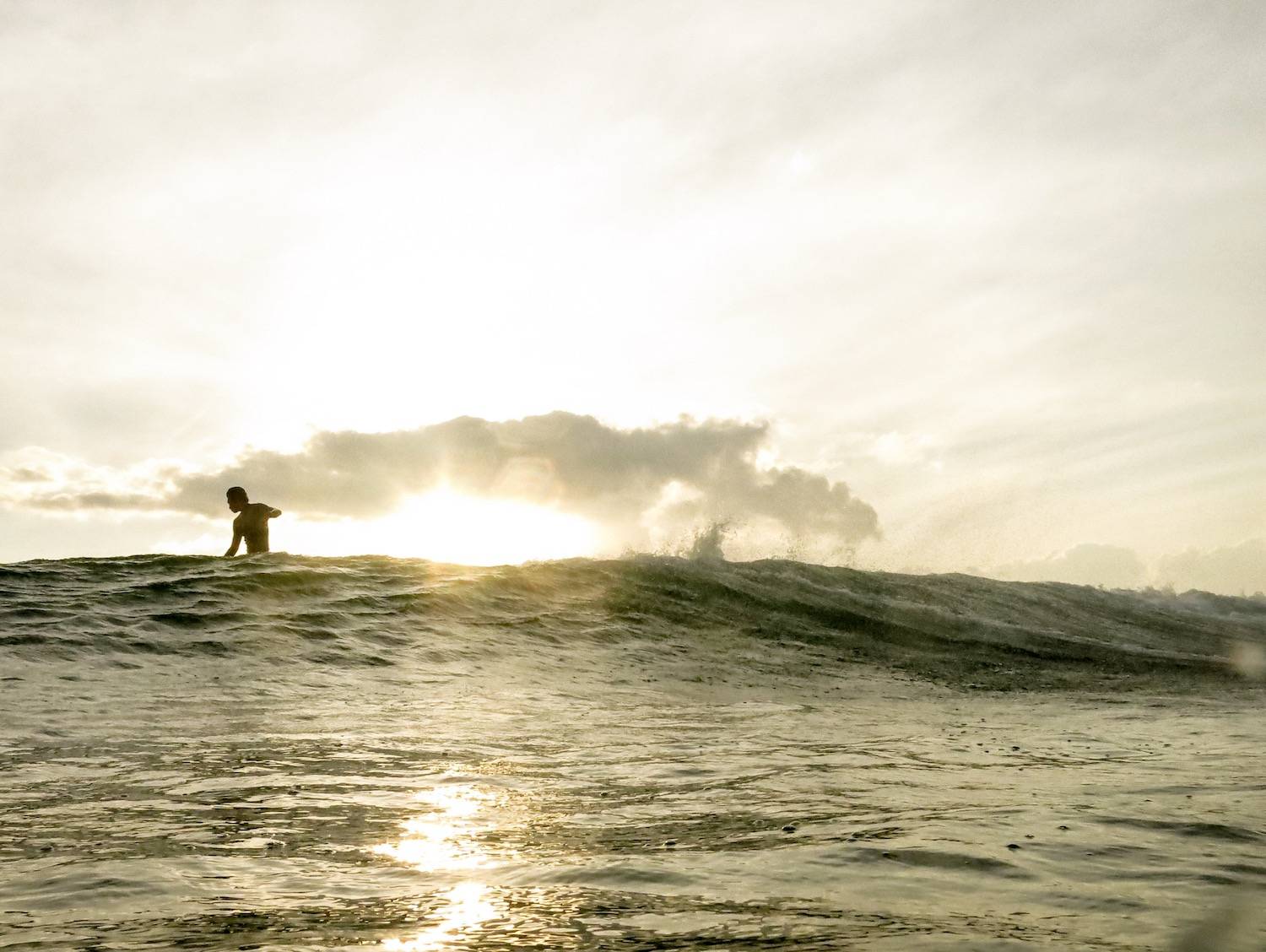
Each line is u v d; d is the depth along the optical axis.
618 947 1.70
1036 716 7.54
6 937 1.80
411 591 11.62
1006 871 2.29
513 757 4.45
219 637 8.72
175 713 5.66
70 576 11.06
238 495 13.41
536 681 8.35
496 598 12.04
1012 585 19.91
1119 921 1.87
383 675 7.96
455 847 2.62
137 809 3.12
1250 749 5.17
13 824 2.90
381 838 2.72
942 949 1.68
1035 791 3.62
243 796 3.36
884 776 4.03
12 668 7.03
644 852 2.53
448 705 6.62
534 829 2.86
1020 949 1.68
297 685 7.15
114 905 2.03
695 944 1.72
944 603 16.78
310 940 1.76
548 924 1.85
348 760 4.22
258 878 2.26
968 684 10.43
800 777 3.95
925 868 2.32
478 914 1.94
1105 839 2.68
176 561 12.19
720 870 2.31
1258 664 13.10
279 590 10.96
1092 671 12.16
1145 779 3.96
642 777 3.92
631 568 14.56
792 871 2.30
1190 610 21.91
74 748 4.43
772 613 13.68
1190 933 1.79
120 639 8.30
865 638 13.03
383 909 1.98
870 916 1.91
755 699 8.15
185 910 1.99
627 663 9.92
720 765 4.30
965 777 4.00
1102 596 20.67
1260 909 1.96
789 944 1.72
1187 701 9.16
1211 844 2.61
